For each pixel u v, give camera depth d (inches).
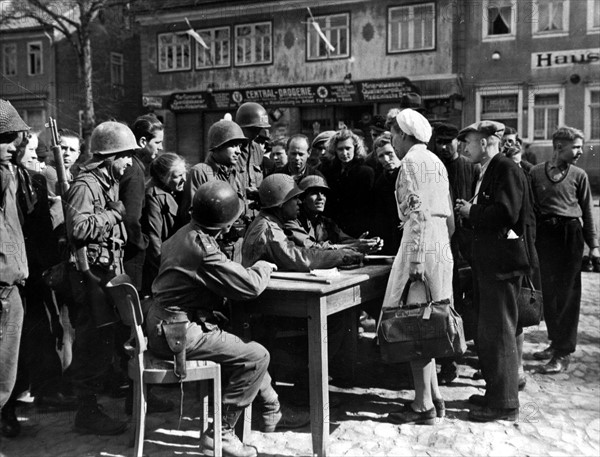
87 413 151.4
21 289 158.2
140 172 167.8
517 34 663.1
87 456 138.9
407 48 703.1
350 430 152.3
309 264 156.8
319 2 720.3
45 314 163.3
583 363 205.3
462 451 140.1
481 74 680.4
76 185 147.9
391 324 148.7
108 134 152.6
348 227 208.4
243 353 135.8
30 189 156.5
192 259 131.3
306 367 186.7
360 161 209.0
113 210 151.1
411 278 147.5
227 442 135.6
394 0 699.4
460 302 189.3
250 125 201.3
